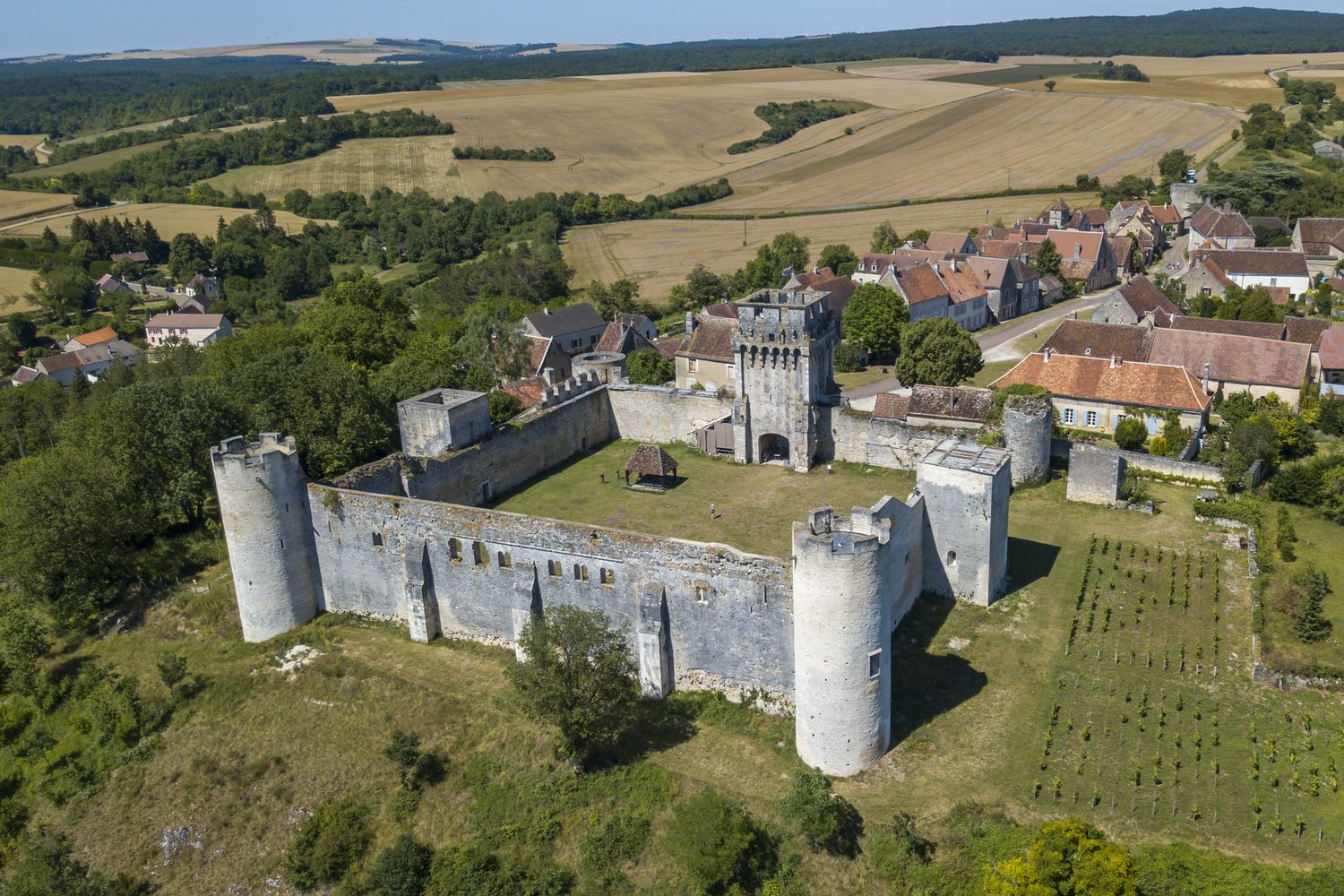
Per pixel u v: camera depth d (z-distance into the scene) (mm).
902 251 175875
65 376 179500
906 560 69938
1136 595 72688
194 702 68625
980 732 59406
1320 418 106125
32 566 77812
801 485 95750
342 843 57812
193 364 137000
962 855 51281
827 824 51375
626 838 55312
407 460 83375
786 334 96812
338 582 75250
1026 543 81125
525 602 67062
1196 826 51875
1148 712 60125
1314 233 178500
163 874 59188
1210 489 90000
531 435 100000
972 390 100625
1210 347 113125
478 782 59531
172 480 85312
